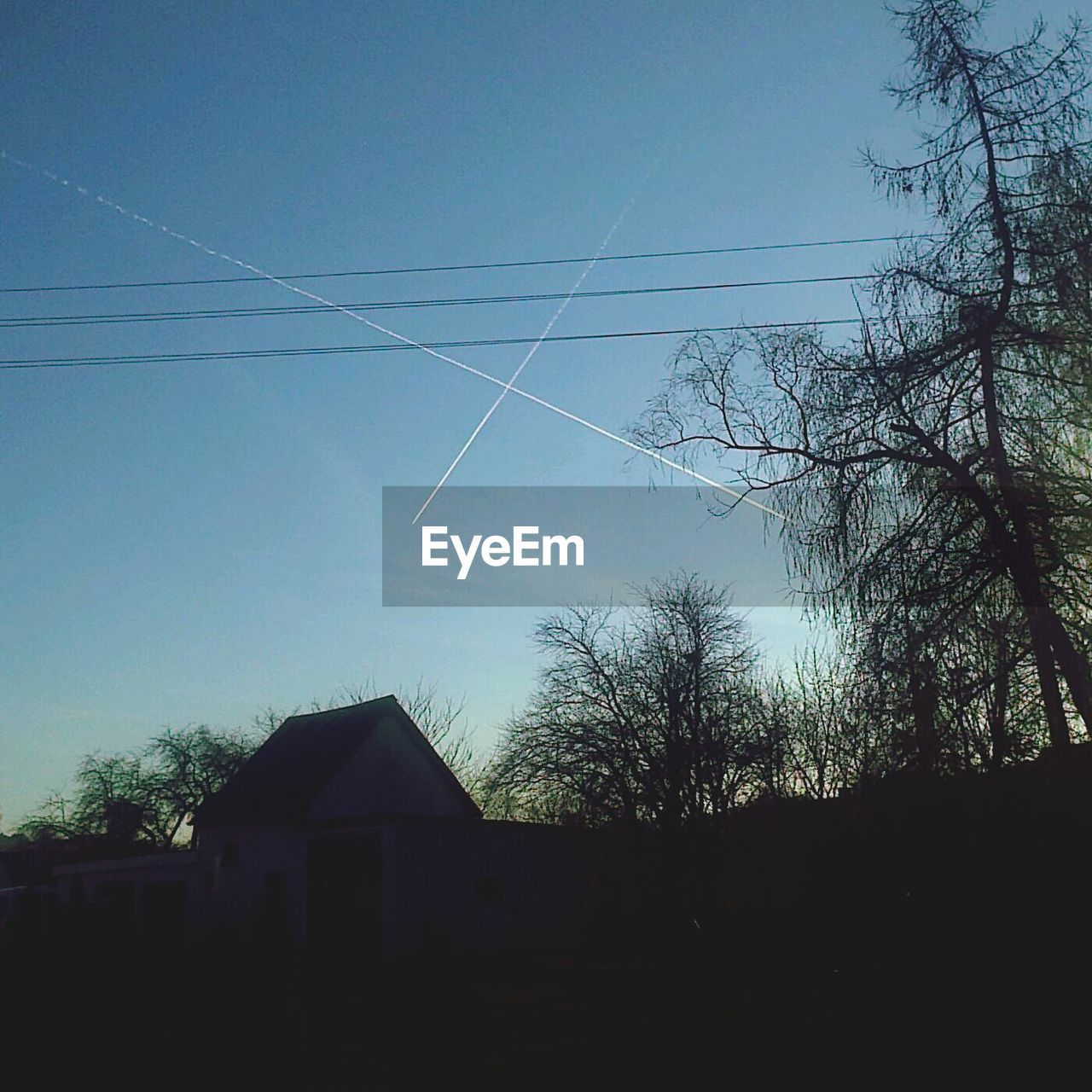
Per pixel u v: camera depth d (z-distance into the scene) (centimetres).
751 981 2009
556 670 3412
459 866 3469
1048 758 1413
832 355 1537
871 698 1484
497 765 3497
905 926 1552
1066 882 1402
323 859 3694
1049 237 1392
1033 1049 1270
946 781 1462
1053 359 1383
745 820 2850
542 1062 1452
